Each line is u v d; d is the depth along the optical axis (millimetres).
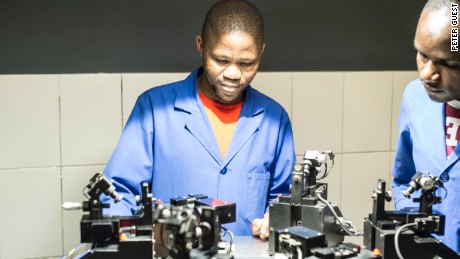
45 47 1915
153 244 1060
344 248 1064
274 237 1159
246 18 1429
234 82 1441
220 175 1564
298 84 2139
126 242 1039
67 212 2004
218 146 1584
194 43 2041
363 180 2301
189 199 1176
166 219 998
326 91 2180
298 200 1186
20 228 1970
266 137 1622
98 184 1076
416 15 2264
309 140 2191
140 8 1971
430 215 1128
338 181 2268
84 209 1091
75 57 1945
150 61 2012
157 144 1575
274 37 2111
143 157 1547
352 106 2227
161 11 1992
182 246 989
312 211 1147
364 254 1051
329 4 2152
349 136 2244
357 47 2217
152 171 1591
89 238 1059
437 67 1168
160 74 2002
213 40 1432
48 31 1908
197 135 1573
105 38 1960
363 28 2211
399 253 1034
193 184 1559
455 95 1238
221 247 1147
